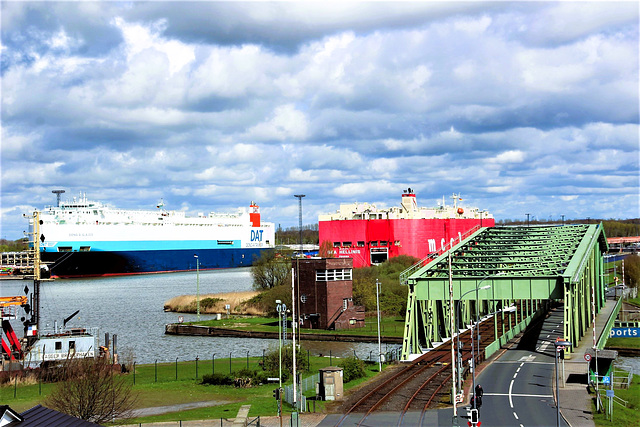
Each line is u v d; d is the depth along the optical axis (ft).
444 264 315.58
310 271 412.16
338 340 374.22
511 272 293.84
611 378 201.67
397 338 362.53
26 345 272.10
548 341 309.63
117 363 277.85
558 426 159.63
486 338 319.47
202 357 328.70
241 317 482.28
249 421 177.99
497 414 177.37
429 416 176.86
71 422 124.26
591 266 367.04
